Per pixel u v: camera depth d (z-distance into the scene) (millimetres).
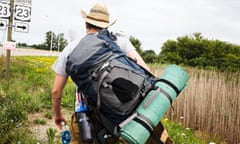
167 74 3127
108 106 2912
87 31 3498
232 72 10203
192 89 10945
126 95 2885
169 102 2996
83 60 2947
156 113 2904
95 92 2902
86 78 2928
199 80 10883
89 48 3000
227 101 9828
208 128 10242
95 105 2994
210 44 45500
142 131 2830
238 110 9555
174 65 3186
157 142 3338
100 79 2887
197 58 45250
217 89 10148
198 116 10680
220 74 10383
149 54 45000
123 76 2902
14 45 13766
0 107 7164
